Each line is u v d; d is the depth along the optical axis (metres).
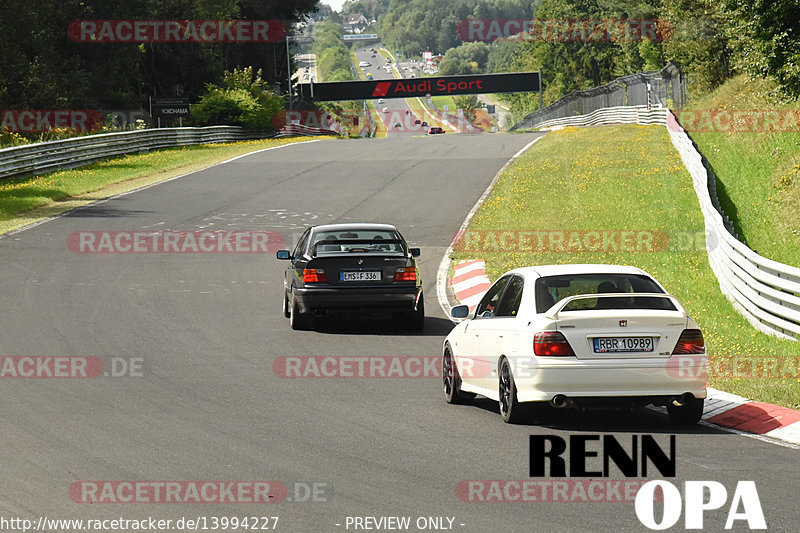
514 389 20.00
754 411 20.81
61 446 18.67
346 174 84.44
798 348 27.97
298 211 65.06
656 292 20.67
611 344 19.41
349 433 19.67
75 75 147.50
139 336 31.42
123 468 17.11
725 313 34.28
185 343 30.41
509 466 17.03
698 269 42.19
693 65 122.94
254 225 59.50
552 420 21.06
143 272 44.88
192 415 21.34
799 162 59.88
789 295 29.25
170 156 103.12
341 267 32.31
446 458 17.62
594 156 85.69
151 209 66.12
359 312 32.75
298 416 21.30
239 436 19.41
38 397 23.22
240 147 117.94
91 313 35.38
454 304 38.38
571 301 19.92
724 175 64.56
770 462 17.00
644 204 59.66
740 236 48.34
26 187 73.81
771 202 53.47
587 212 58.56
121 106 159.50
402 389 24.41
